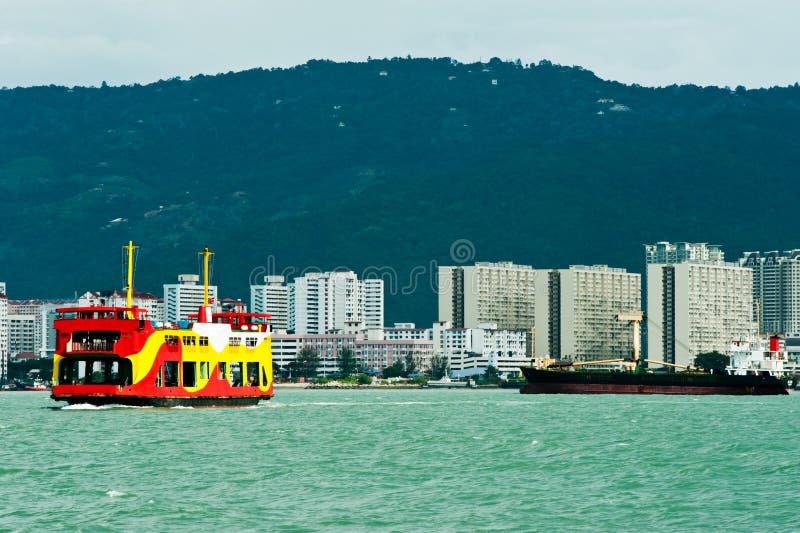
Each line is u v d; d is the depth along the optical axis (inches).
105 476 7691.9
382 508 6501.0
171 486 7258.9
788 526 6038.4
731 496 6904.5
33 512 6328.7
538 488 7219.5
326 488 7199.8
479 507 6550.2
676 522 6141.7
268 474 7795.3
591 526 6038.4
